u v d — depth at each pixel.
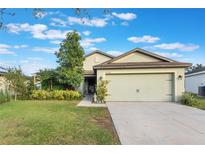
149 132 6.33
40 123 7.40
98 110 11.18
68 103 15.02
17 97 18.44
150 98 16.14
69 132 6.18
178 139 5.59
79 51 20.92
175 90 15.70
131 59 18.23
